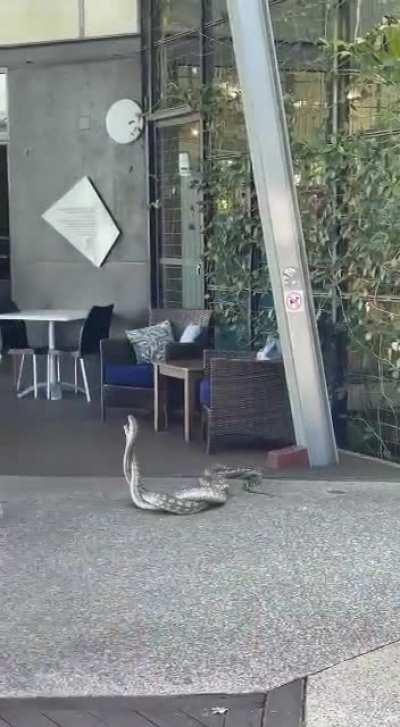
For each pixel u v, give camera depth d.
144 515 6.03
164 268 10.04
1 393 10.51
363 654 4.13
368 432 7.59
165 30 9.67
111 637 4.32
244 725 3.58
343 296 7.62
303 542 5.50
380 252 7.13
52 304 10.77
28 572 5.08
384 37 7.10
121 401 8.73
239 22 6.62
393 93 7.09
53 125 10.52
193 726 3.59
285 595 4.75
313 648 4.20
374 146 7.08
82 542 5.54
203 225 9.19
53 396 10.16
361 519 5.91
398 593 4.77
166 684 3.90
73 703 3.77
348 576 4.99
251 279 8.67
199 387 8.12
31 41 10.37
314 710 3.65
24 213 10.84
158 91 9.83
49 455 7.61
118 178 10.18
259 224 8.48
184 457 7.50
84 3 10.08
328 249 7.69
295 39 8.03
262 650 4.18
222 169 8.88
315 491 6.53
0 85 10.98
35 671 4.02
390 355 7.26
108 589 4.84
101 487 6.67
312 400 7.09
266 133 6.75
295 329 6.97
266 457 7.46
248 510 6.12
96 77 10.20
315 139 7.70
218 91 8.91
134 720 3.64
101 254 10.35
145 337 8.91
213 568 5.11
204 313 8.97
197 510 6.08
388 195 6.95
